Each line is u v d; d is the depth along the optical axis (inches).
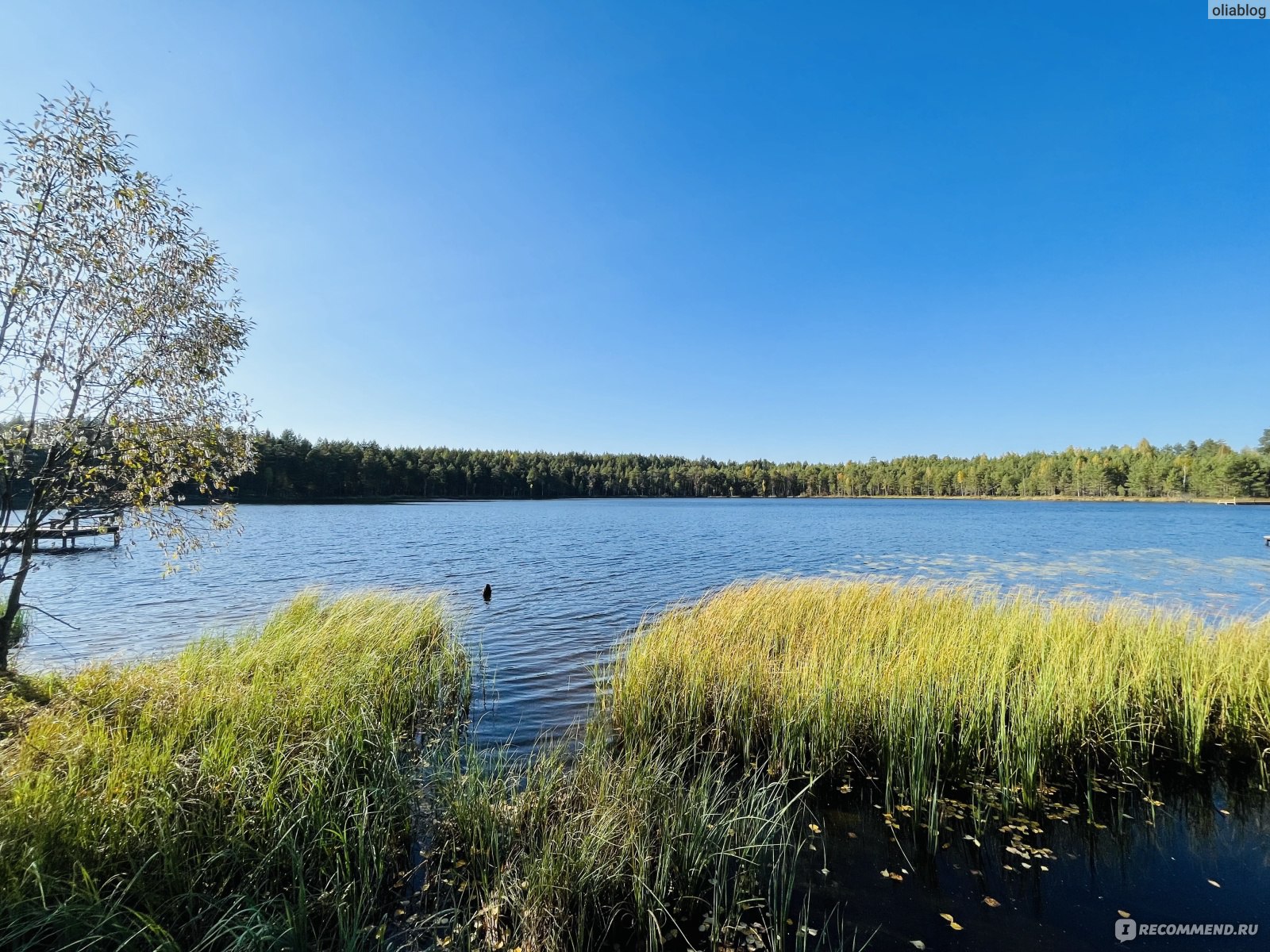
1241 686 293.6
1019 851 220.2
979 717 277.9
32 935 141.6
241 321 366.3
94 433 327.9
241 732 238.2
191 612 684.1
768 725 304.5
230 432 363.6
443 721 347.9
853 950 170.9
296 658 359.3
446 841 210.2
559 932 168.9
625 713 331.6
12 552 315.9
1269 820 239.5
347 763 229.8
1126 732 280.5
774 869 199.3
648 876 187.5
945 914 187.2
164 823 177.9
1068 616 418.3
